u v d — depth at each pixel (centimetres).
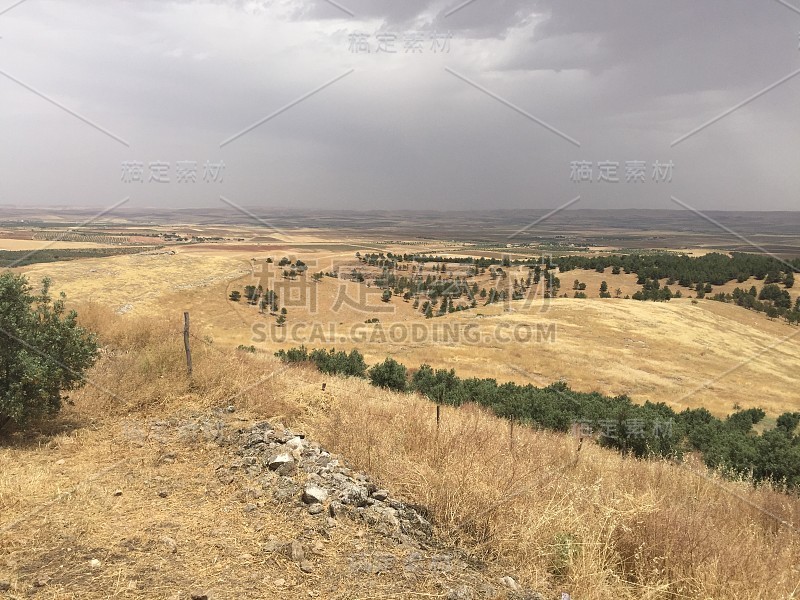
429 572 362
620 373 2678
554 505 463
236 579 334
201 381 831
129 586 317
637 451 1212
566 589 364
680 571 379
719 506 611
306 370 1244
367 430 642
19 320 643
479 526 433
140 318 1141
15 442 599
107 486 482
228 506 450
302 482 492
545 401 1523
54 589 310
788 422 1862
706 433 1323
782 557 448
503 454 607
